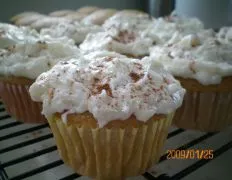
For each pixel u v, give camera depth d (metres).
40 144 0.16
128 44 0.20
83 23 0.27
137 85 0.12
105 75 0.12
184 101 0.16
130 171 0.12
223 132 0.17
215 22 0.30
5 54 0.17
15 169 0.14
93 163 0.12
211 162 0.15
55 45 0.17
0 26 0.19
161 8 0.33
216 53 0.16
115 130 0.11
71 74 0.12
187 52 0.17
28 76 0.16
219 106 0.16
